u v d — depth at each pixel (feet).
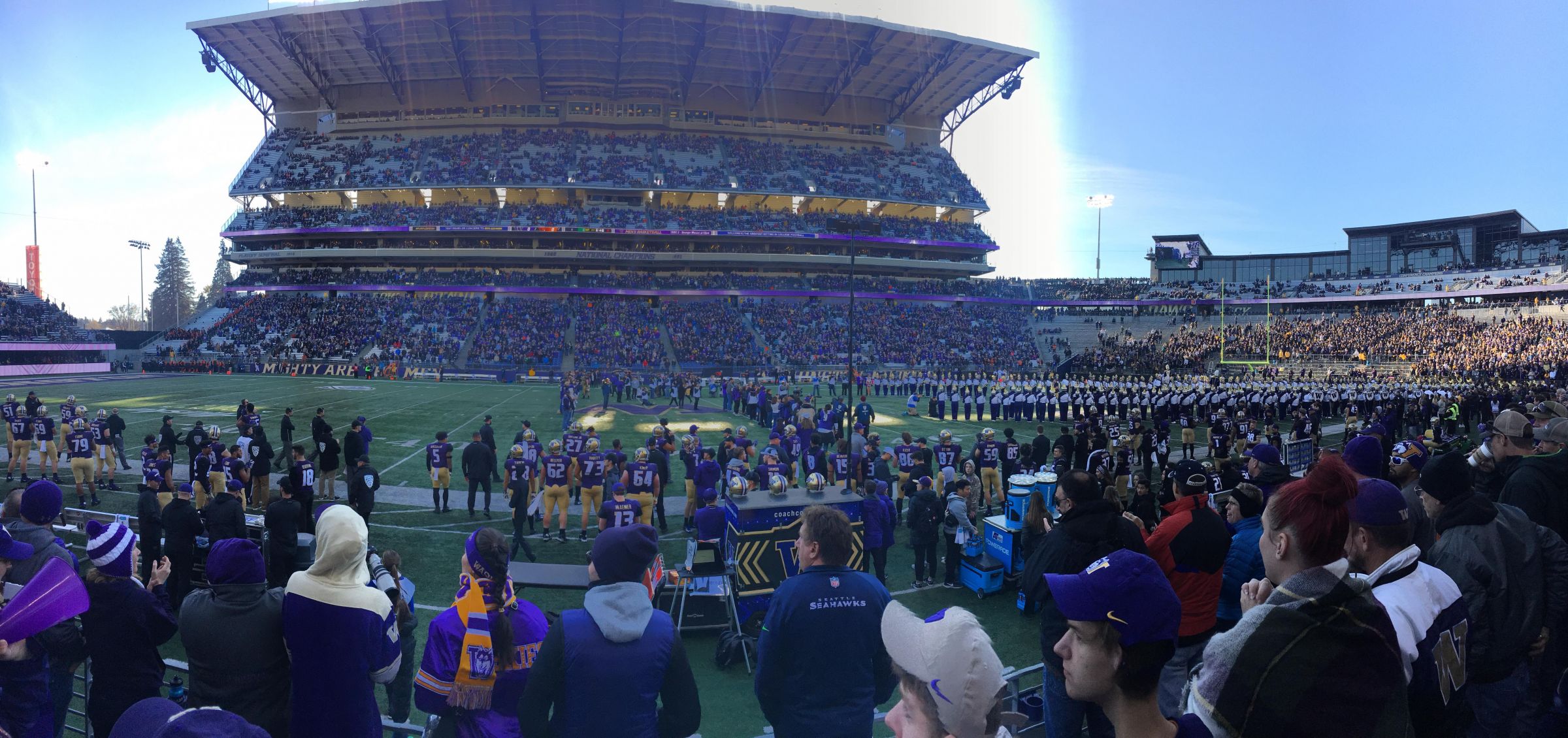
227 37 194.18
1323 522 8.25
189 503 31.96
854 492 35.37
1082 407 113.50
